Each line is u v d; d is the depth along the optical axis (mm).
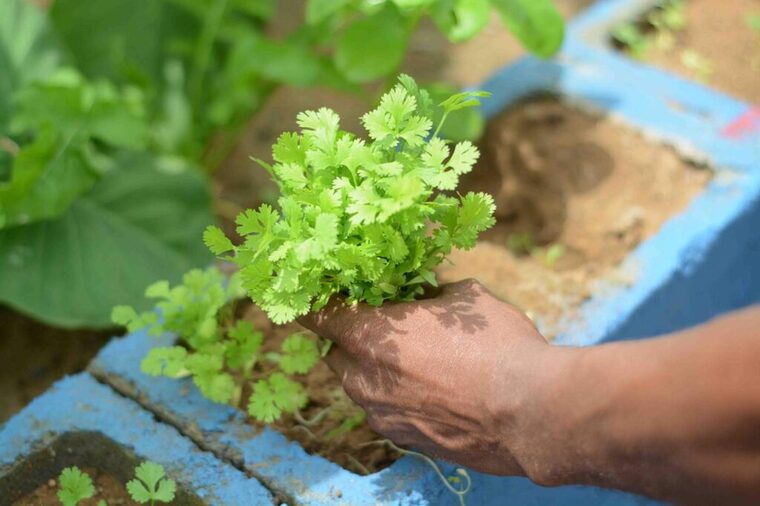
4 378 1156
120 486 886
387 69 989
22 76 1130
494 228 1079
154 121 1268
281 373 892
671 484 696
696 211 1022
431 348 786
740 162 1061
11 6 1144
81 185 1065
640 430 693
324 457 875
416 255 810
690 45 1228
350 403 910
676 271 981
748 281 1081
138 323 892
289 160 809
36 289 1054
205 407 890
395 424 813
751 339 668
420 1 941
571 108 1132
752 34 1243
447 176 793
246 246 805
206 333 880
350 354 820
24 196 1034
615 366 709
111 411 889
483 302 810
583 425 715
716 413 669
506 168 1104
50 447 877
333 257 798
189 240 1113
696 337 689
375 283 811
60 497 831
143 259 1093
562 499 943
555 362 741
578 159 1095
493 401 756
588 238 1033
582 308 958
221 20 1261
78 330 1193
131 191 1120
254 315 961
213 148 1383
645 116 1111
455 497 860
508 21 980
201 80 1280
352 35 989
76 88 1078
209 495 845
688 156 1079
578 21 1219
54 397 897
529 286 983
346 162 798
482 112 1119
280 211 1185
